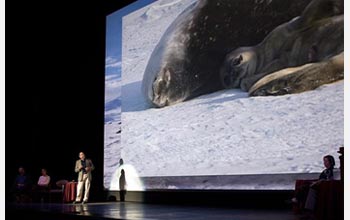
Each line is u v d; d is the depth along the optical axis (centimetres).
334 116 645
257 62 765
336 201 507
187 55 900
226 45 824
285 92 715
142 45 1020
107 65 1113
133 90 1026
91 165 993
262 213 638
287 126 705
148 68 992
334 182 511
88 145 1159
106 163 1082
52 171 1234
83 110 1185
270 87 738
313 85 677
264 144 736
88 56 1186
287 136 704
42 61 1293
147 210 727
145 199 959
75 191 1005
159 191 926
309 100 679
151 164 952
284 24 731
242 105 780
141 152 981
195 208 763
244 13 802
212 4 865
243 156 768
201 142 845
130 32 1059
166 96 936
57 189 1103
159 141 939
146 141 972
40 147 1269
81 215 648
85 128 1173
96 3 1162
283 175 702
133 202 980
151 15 1008
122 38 1079
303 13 704
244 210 704
